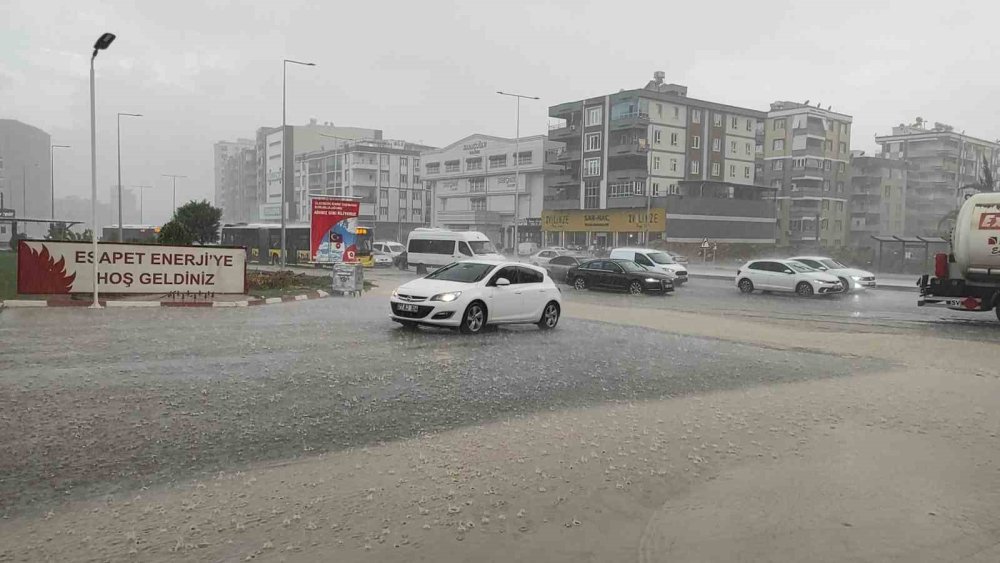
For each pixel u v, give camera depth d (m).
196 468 5.30
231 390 7.95
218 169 180.25
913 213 93.88
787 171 82.25
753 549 4.14
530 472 5.41
